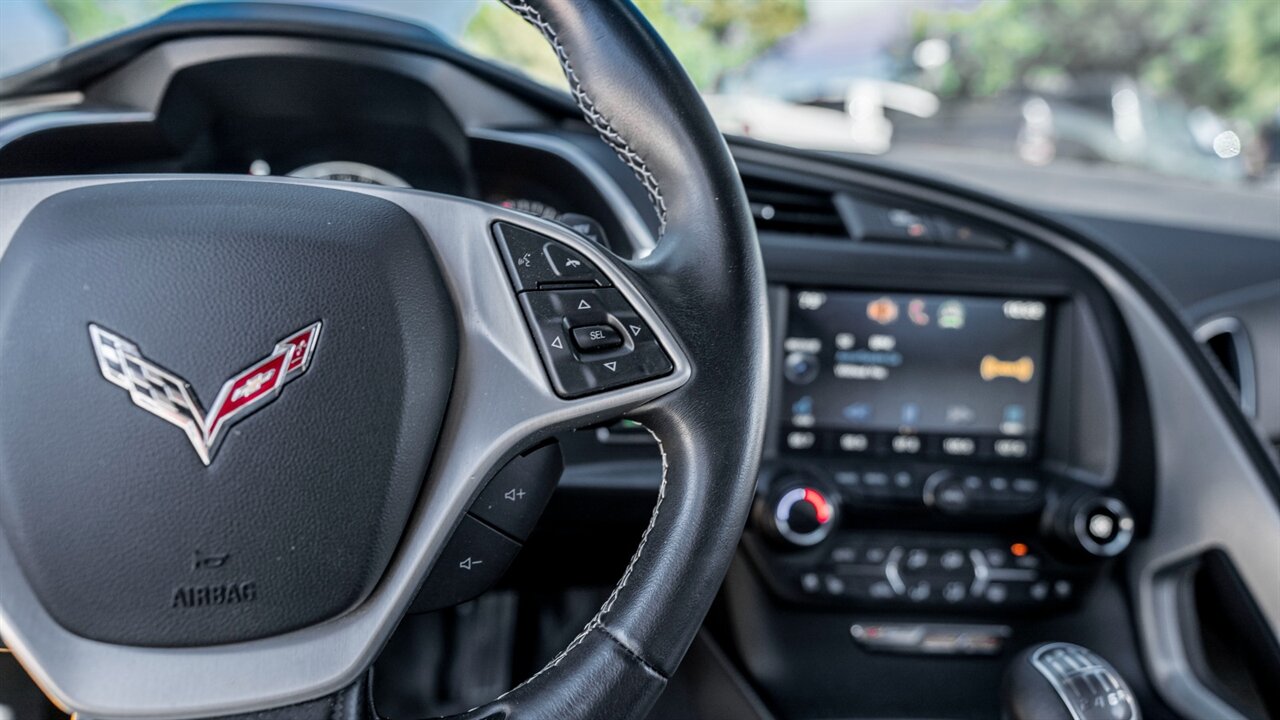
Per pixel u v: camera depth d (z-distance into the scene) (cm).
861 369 124
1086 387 125
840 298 124
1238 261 189
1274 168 399
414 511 64
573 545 123
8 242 63
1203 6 1139
